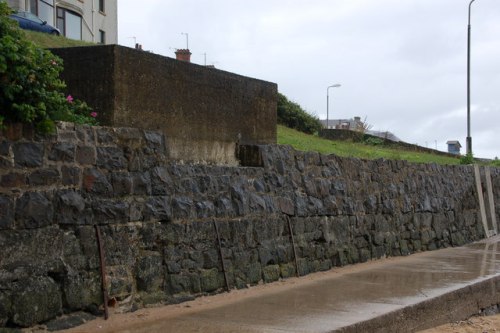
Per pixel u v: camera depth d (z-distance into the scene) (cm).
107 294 675
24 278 592
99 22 3509
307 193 1058
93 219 666
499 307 1083
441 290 923
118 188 698
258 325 671
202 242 816
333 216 1126
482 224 1806
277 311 748
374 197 1272
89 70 764
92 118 738
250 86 999
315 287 927
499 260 1294
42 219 612
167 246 761
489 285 1041
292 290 896
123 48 764
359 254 1202
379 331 729
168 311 732
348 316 724
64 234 635
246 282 892
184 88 860
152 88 805
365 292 893
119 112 756
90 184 667
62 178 639
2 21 604
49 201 622
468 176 1766
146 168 741
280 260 973
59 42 1900
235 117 964
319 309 763
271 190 970
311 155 1089
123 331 633
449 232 1602
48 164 627
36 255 606
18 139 604
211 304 783
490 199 1886
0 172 584
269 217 955
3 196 582
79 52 771
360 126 2623
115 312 685
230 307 767
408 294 884
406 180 1420
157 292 743
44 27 2145
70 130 654
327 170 1127
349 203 1177
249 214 911
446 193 1611
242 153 973
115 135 704
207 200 836
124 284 698
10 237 584
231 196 882
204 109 898
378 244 1268
